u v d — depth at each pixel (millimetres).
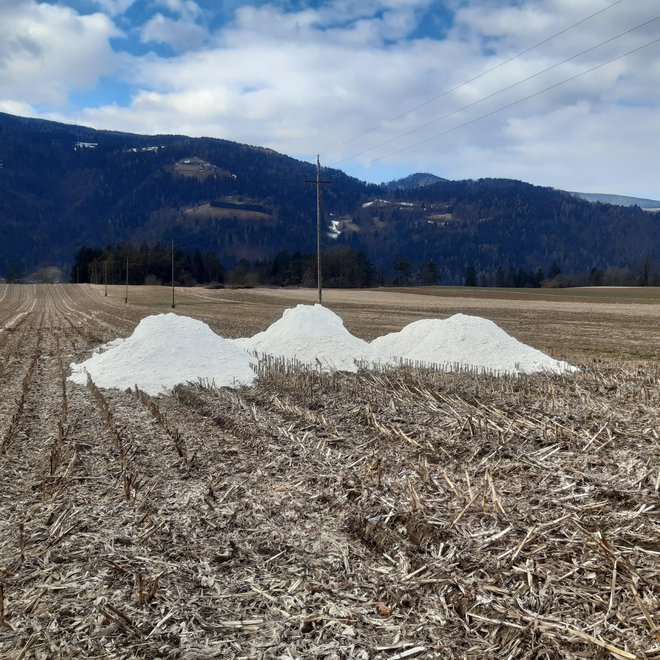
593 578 5043
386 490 7320
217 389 14742
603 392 12938
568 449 8406
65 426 11281
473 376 15188
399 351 20094
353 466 8320
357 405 11953
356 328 37844
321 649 4359
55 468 8609
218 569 5602
